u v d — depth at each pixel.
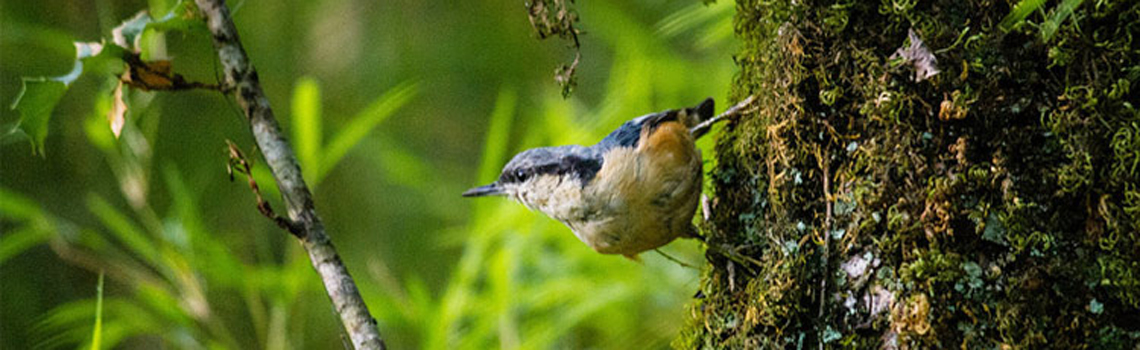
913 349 4.50
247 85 5.56
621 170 6.02
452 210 10.86
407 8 12.62
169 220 8.59
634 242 6.25
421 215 12.12
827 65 4.80
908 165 4.56
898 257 4.59
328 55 12.40
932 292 4.47
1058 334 4.31
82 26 11.20
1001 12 4.38
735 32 5.73
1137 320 4.25
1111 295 4.26
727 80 9.70
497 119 8.84
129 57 5.42
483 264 8.70
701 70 9.95
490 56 12.40
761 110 5.27
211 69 11.82
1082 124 4.26
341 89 12.20
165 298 8.40
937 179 4.48
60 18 11.20
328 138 11.68
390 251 11.89
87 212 11.24
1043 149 4.33
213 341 8.66
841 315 4.76
